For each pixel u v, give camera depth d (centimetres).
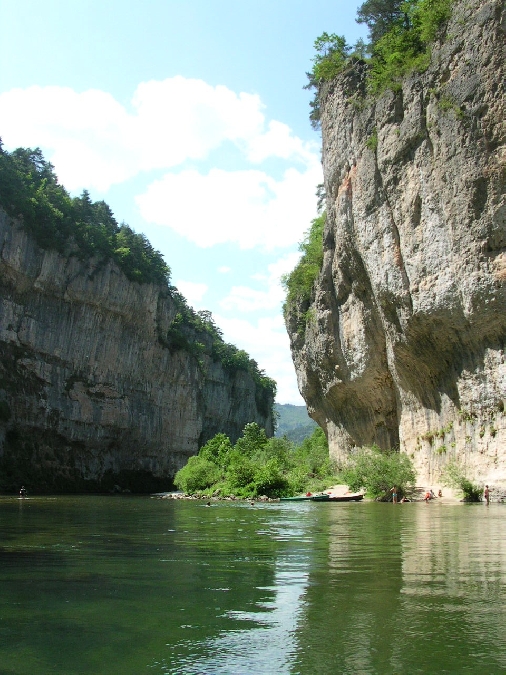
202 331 14738
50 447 9012
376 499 3781
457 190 3175
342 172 4566
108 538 1667
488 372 3159
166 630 701
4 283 8319
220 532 1839
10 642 659
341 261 4706
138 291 10481
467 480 3216
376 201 3959
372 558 1205
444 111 3256
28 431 8625
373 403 4978
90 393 9612
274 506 3594
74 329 9381
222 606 809
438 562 1139
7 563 1184
